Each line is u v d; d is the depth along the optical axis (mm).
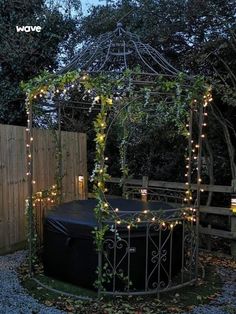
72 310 3143
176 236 3928
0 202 4539
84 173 6516
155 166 7027
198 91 3709
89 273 3576
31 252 4016
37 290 3545
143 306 3281
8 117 7121
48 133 5422
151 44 5594
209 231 5219
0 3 6949
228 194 6117
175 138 6410
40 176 5223
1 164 4559
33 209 4246
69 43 7336
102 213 3352
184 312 3184
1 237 4562
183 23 5312
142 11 5723
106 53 3982
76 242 3656
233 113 5836
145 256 3564
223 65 5461
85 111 6887
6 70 7090
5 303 3205
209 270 4391
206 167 6336
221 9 5148
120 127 6023
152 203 4785
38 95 4223
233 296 3580
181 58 5590
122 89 3684
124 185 6078
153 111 5586
